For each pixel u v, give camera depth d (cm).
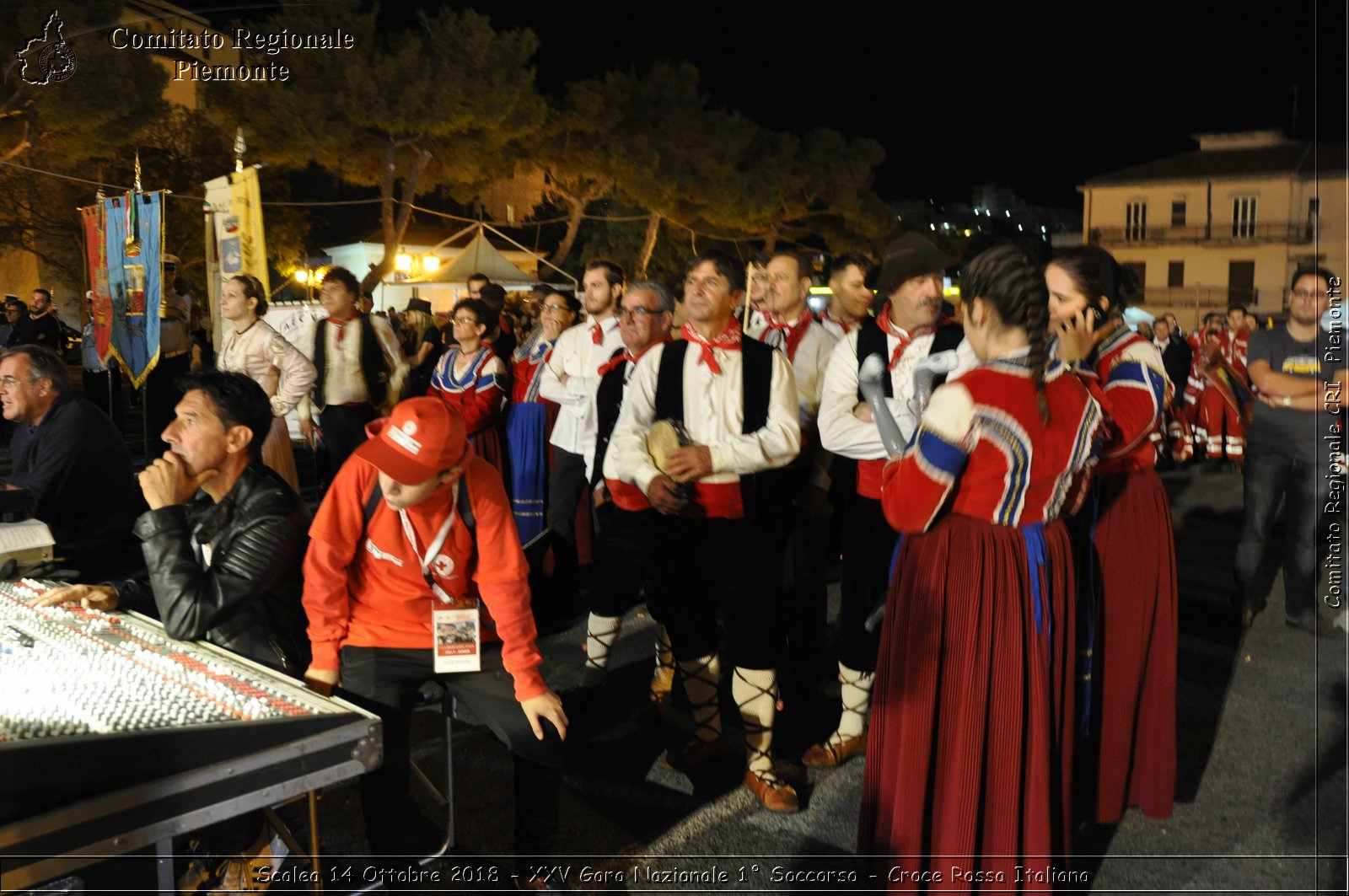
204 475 251
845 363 353
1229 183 3775
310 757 193
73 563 373
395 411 238
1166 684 311
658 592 346
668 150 2461
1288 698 431
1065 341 291
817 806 331
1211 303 3819
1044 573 246
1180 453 1098
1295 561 527
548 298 588
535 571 526
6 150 1587
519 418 584
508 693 254
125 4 1497
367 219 3794
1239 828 319
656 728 394
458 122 1778
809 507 412
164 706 192
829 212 2995
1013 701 242
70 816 167
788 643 424
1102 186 3997
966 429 236
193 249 2248
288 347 588
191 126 2264
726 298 325
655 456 321
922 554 251
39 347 382
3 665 216
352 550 247
